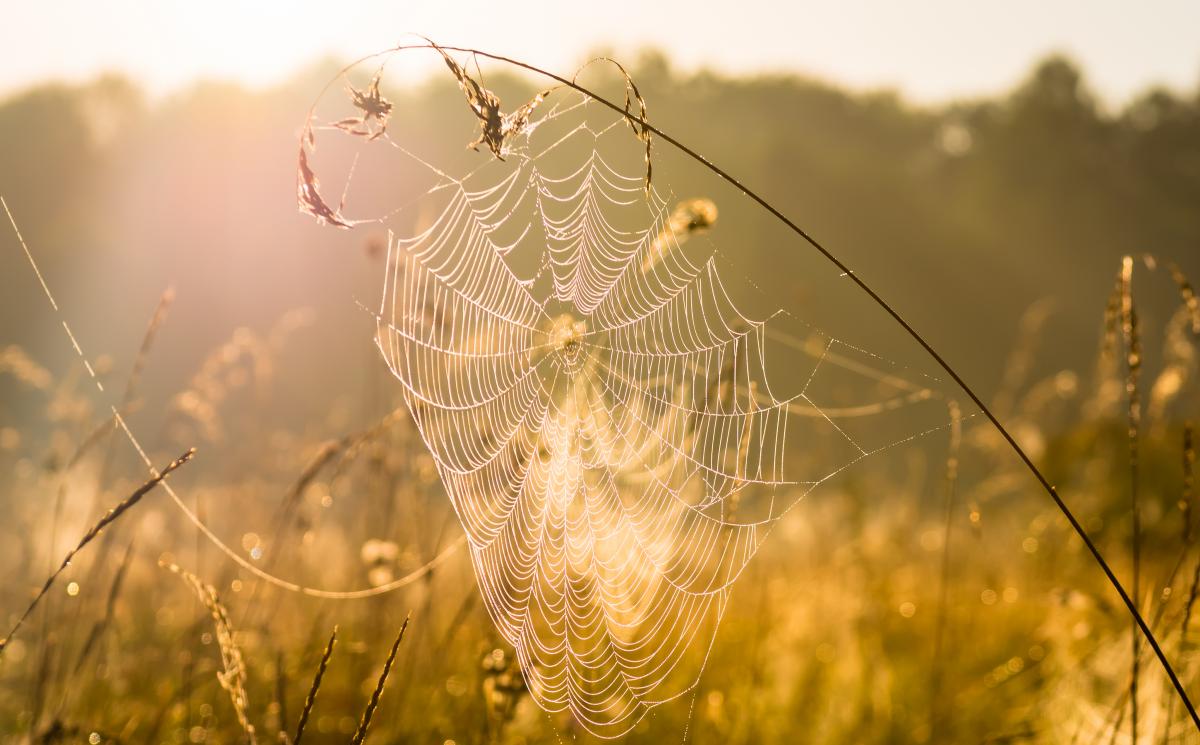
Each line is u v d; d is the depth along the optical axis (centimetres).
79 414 476
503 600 347
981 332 5028
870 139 7031
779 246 1986
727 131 5578
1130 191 7338
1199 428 455
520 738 396
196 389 474
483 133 245
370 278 468
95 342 3941
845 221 5666
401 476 450
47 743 309
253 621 407
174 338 2950
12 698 393
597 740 411
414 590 461
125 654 430
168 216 4184
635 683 427
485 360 378
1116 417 714
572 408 407
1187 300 311
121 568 334
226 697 390
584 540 390
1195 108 7594
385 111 251
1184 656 374
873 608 579
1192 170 7475
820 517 655
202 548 485
